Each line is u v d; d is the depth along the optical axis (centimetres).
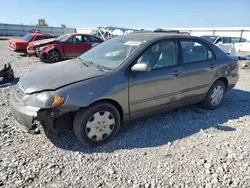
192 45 427
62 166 276
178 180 257
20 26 4344
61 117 305
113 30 1922
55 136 345
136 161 291
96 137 321
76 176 259
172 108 409
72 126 320
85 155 301
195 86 426
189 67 410
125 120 352
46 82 310
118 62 349
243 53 1788
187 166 282
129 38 412
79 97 297
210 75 446
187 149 321
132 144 333
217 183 252
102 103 318
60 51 1192
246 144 336
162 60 381
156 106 379
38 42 1305
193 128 390
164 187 246
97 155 302
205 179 259
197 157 301
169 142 339
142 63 343
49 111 286
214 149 321
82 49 1255
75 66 365
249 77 843
